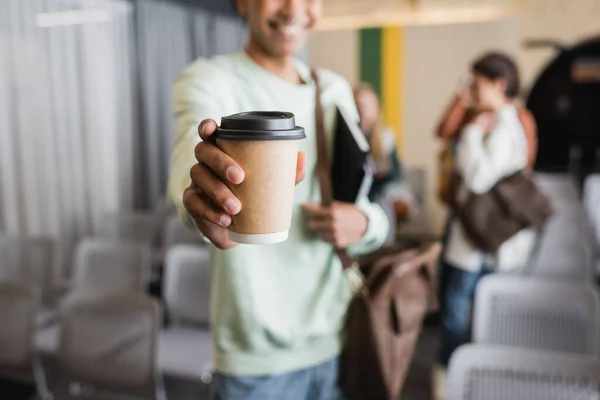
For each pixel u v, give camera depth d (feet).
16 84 11.78
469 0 20.59
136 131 15.57
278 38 3.05
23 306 7.81
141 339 6.85
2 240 10.43
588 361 4.72
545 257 9.22
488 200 8.13
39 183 12.53
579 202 12.12
